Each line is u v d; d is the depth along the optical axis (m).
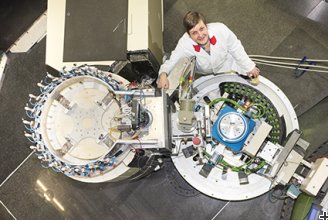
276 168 2.70
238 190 3.00
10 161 3.90
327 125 3.02
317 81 3.60
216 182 3.04
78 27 2.91
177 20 4.02
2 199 3.80
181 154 3.09
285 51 3.74
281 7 3.86
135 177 3.13
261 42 3.81
